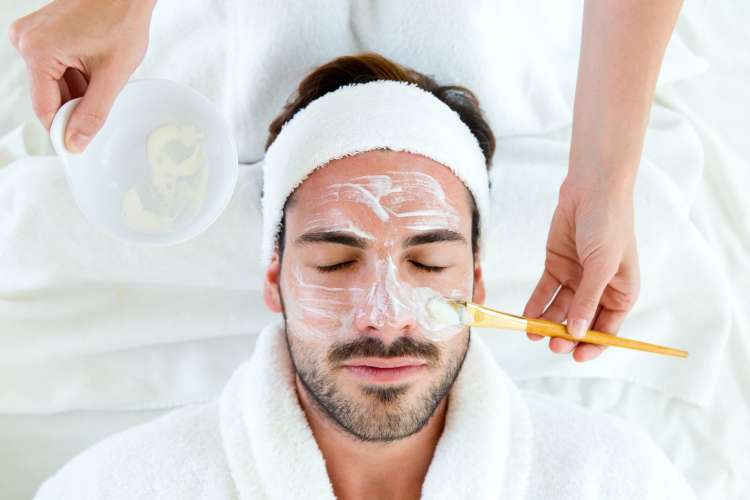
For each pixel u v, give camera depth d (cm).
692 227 123
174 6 112
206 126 88
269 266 99
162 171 86
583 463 101
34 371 124
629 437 104
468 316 85
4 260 116
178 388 126
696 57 130
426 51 110
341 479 98
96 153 83
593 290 91
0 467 123
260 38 107
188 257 118
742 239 133
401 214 88
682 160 128
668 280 126
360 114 90
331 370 88
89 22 79
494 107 117
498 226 118
